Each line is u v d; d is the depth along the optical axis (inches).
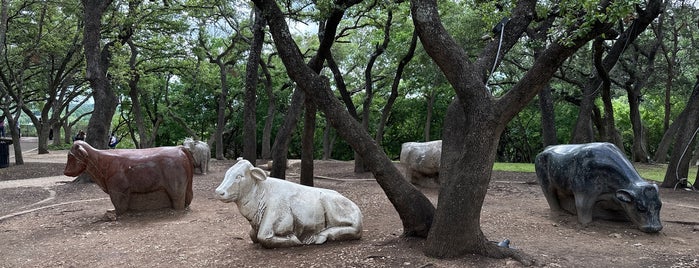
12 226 317.7
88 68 531.2
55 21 927.0
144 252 243.9
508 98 206.7
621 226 297.4
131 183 335.3
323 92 237.8
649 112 1206.9
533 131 1273.4
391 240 240.8
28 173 663.8
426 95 1117.1
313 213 240.2
